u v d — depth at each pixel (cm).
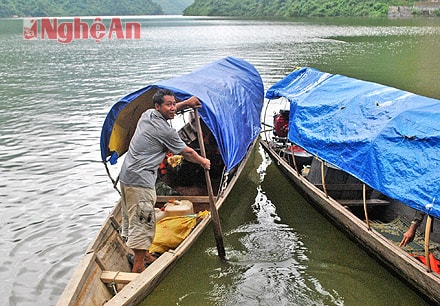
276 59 2888
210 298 637
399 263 627
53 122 1509
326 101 842
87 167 1108
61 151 1220
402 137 632
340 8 8888
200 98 731
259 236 796
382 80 2098
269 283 668
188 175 933
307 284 666
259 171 1088
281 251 748
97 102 1814
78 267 560
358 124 730
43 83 2302
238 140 830
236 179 907
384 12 8000
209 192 691
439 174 565
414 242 691
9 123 1502
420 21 6600
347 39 4234
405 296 634
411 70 2358
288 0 10988
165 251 700
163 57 3325
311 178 920
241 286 662
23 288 662
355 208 830
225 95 852
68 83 2288
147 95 782
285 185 1007
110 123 732
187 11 15338
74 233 808
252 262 720
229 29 6719
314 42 4019
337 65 2572
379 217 821
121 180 621
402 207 767
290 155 1024
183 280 676
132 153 614
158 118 616
